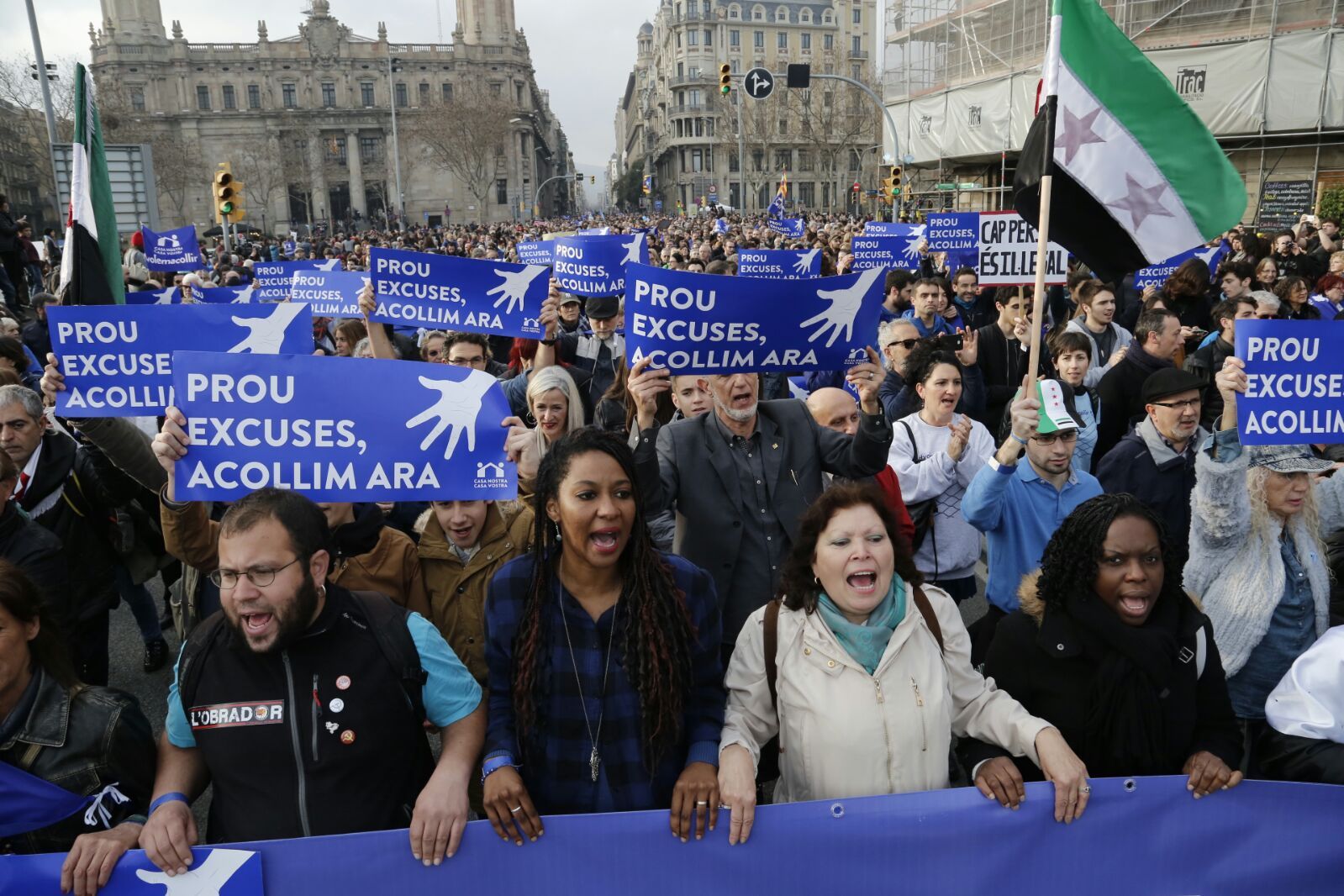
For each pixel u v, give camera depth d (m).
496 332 5.82
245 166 93.75
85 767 2.30
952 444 3.99
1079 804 2.38
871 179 87.06
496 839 2.29
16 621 2.28
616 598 2.44
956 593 4.30
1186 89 26.75
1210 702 2.56
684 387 3.98
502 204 107.44
